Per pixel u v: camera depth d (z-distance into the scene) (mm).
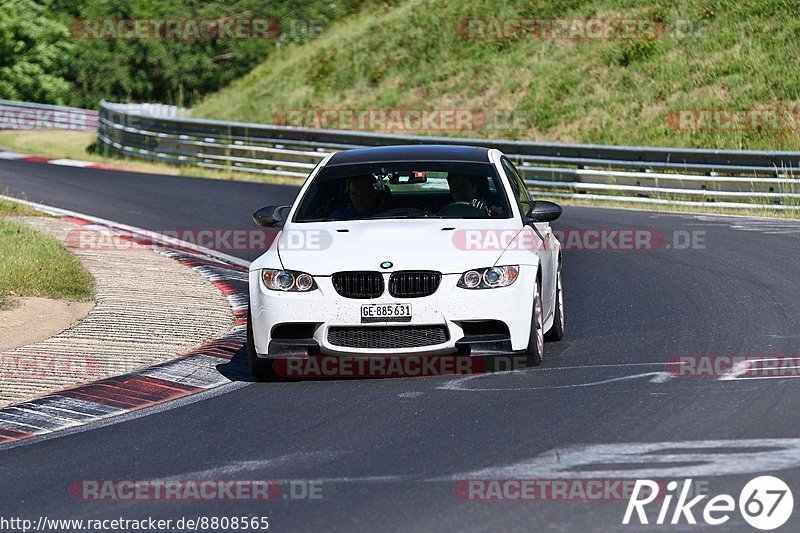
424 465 20797
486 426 23406
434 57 126438
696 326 34094
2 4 157875
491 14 129500
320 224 30500
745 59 101188
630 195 72688
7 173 87625
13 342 34062
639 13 116812
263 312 28312
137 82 156500
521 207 31531
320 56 138750
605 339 32906
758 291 39625
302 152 89250
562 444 21797
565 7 124812
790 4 106750
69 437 24422
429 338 27750
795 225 58656
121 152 106562
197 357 32188
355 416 24875
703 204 68375
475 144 80812
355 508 18453
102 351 32781
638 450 21156
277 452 22281
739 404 24359
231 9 158000
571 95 107500
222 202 71812
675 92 100688
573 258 50094
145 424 25219
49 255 46969
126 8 158375
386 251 28219
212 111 137000
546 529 17141
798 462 19984
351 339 27906
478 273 27891
